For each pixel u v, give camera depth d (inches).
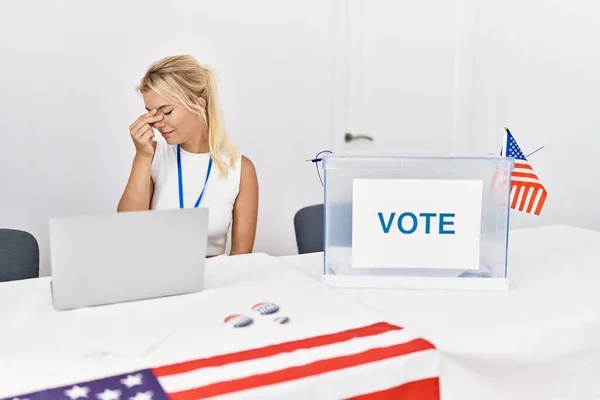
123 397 35.9
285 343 42.8
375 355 41.1
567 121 131.3
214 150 80.4
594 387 48.9
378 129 123.4
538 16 126.3
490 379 44.9
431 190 54.4
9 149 98.7
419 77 124.0
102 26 101.2
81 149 103.2
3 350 41.6
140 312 48.6
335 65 118.2
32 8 96.6
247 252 82.2
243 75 111.7
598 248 69.5
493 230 54.8
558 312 49.7
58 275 47.4
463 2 123.4
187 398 35.9
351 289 55.7
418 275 55.7
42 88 99.2
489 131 129.0
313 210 84.7
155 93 76.7
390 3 119.6
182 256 51.3
